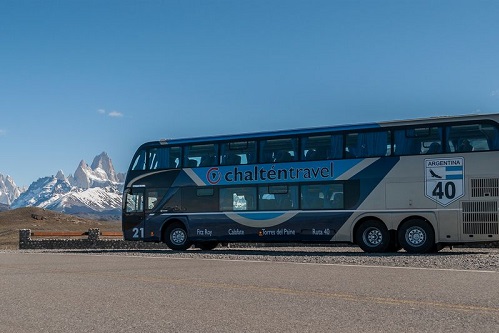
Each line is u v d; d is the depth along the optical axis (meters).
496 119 22.16
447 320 7.94
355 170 24.00
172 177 27.70
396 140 23.52
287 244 37.78
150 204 28.03
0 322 8.18
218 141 26.92
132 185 28.53
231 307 9.29
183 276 14.27
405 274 14.49
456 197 22.36
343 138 24.41
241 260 20.17
